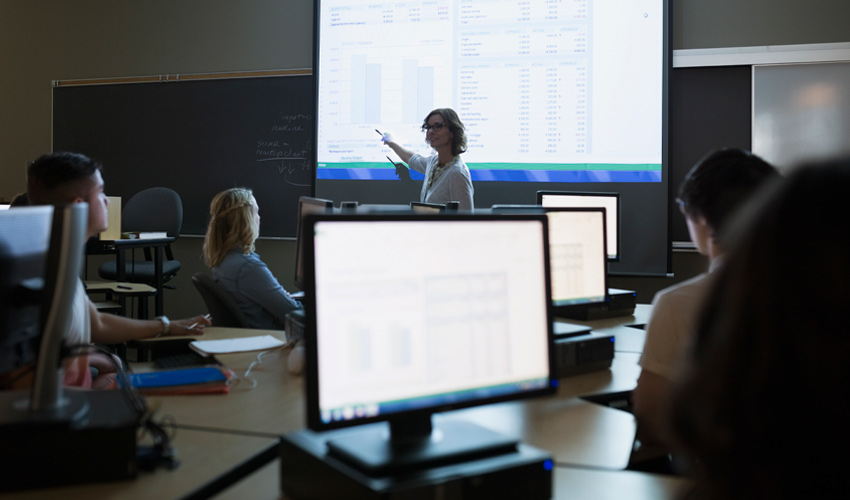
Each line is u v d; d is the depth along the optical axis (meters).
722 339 0.51
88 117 5.28
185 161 5.07
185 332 2.18
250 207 2.80
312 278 0.93
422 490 0.88
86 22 5.32
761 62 4.05
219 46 5.02
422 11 4.48
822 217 0.48
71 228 1.07
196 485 1.04
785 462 0.48
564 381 1.72
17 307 1.10
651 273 4.18
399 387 0.99
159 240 4.39
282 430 1.30
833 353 0.46
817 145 3.93
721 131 4.15
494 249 1.09
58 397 1.10
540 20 4.29
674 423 0.56
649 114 4.14
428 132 3.42
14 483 1.01
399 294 1.00
